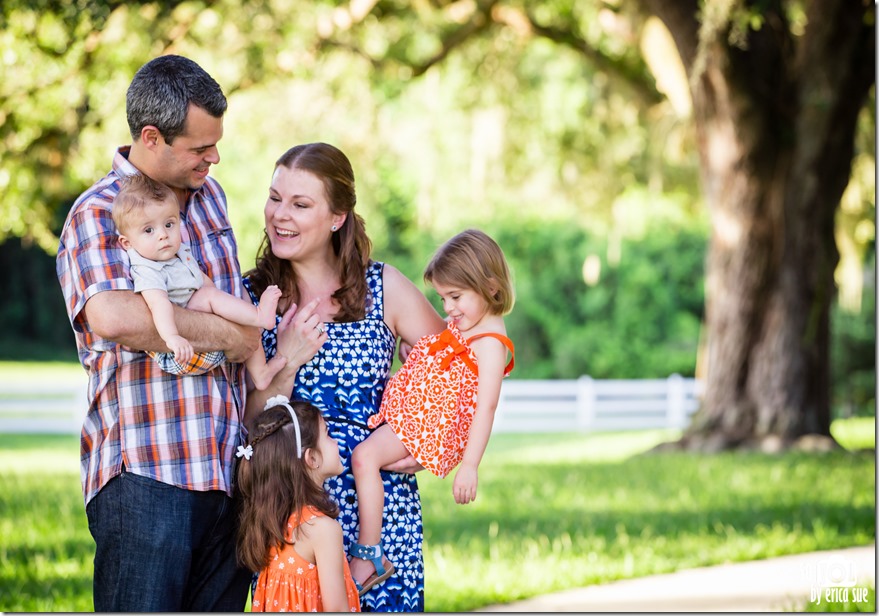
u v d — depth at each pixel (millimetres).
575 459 13188
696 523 7934
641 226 23016
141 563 3113
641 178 15484
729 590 6047
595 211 15531
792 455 11445
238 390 3371
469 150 14914
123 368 3125
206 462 3172
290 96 11875
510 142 14781
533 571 6406
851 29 11438
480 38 14125
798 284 12070
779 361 12164
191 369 3131
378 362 3609
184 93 3039
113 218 3086
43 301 29672
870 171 14031
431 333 3766
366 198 13375
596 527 7812
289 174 3504
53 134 10055
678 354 26750
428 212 14734
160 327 3020
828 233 12094
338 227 3592
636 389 20031
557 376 27000
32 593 5711
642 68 14164
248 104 11844
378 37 13070
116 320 2992
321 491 3318
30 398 19875
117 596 3141
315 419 3350
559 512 8469
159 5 8758
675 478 10148
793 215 11961
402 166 15992
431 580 6180
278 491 3250
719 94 11773
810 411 12195
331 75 12125
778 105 11781
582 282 27125
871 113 13625
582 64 15375
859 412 20828
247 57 10984
